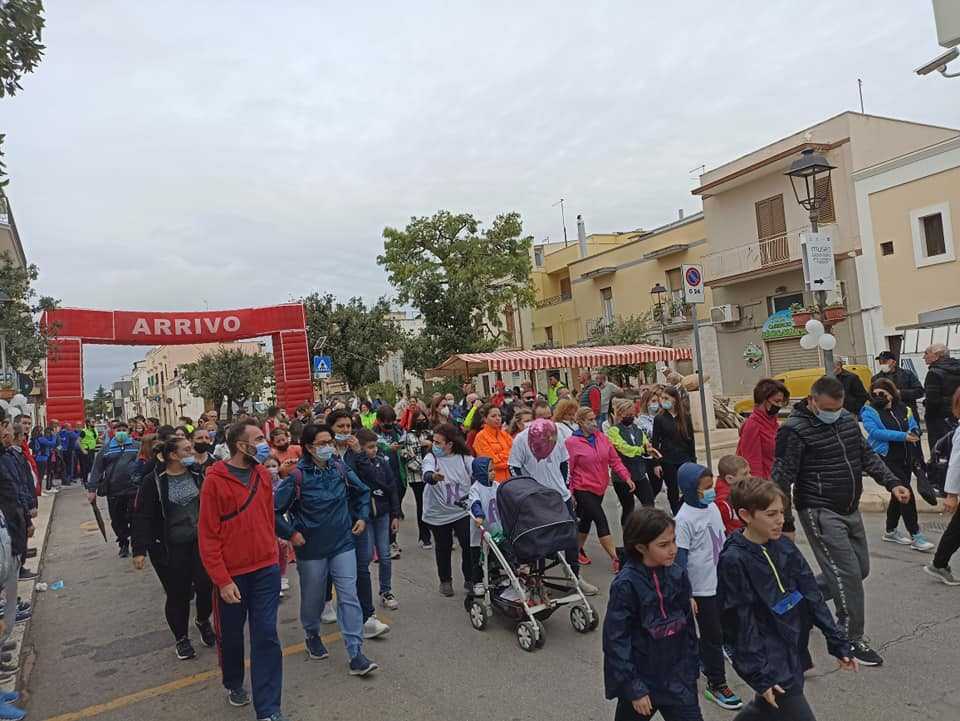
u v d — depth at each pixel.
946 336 16.09
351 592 5.21
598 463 6.99
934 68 7.70
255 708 4.44
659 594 3.09
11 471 6.44
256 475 4.62
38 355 18.34
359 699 4.74
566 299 39.75
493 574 6.11
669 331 30.78
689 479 4.35
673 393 8.05
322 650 5.54
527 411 8.55
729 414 16.19
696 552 4.33
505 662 5.19
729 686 4.61
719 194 28.28
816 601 3.14
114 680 5.50
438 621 6.23
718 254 28.36
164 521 5.82
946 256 20.72
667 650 3.09
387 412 9.30
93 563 9.98
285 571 7.56
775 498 3.09
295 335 28.14
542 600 5.67
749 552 3.13
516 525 5.50
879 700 4.14
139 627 6.85
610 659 3.04
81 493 18.66
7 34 6.06
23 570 9.11
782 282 26.14
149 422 14.07
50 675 5.71
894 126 24.06
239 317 27.39
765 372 27.03
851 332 23.36
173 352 73.75
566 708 4.38
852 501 4.64
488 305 34.44
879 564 6.76
